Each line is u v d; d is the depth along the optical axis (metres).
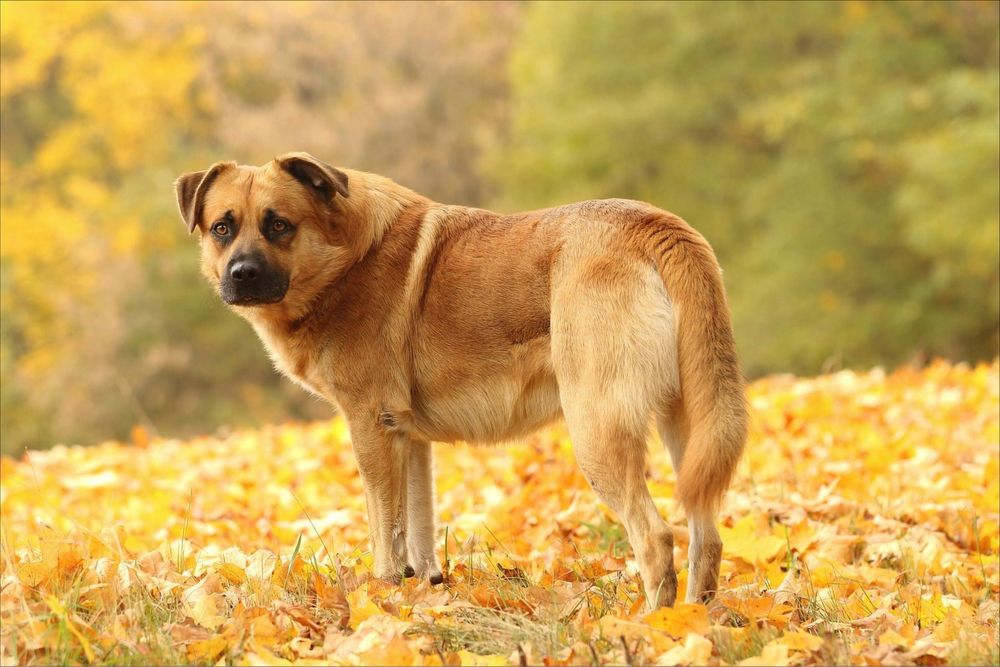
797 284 27.30
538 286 6.30
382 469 6.65
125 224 37.75
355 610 5.64
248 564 6.85
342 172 6.62
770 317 27.56
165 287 36.69
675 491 5.72
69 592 5.64
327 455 11.81
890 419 11.85
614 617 5.41
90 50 41.84
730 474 5.68
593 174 30.59
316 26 39.56
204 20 41.53
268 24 39.97
